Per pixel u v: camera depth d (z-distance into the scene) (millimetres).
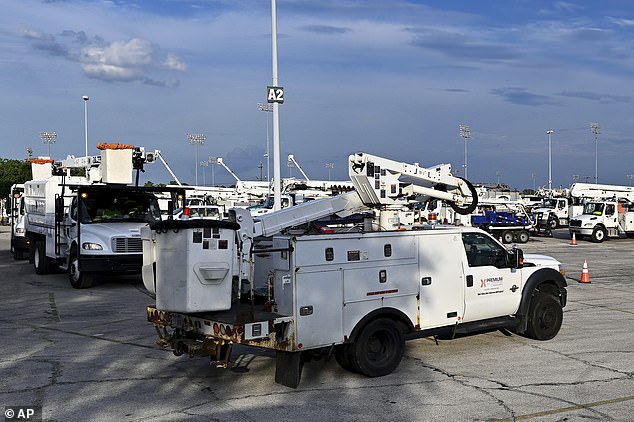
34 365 9000
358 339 8102
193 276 7367
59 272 21000
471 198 11250
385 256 8359
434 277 8891
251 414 6871
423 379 8203
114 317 12914
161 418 6762
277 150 19344
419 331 8750
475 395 7504
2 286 17844
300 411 6953
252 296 7668
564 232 48156
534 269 10312
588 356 9430
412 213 10367
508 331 11172
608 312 13344
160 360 9297
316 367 8781
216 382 8133
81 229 16984
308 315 7660
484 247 9672
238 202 39375
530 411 6902
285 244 7660
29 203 22297
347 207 10078
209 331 7441
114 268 16672
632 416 6730
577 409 6965
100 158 18969
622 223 38844
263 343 7293
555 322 10539
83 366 8953
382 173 10023
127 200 18062
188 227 7348
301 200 31906
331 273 7859
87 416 6844
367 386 7883
